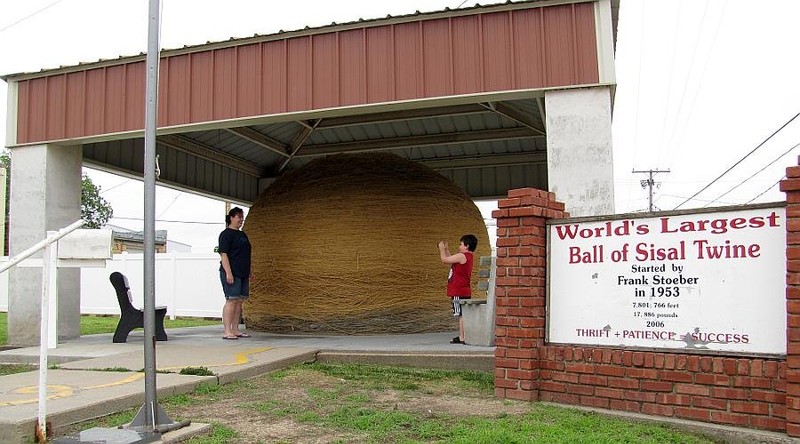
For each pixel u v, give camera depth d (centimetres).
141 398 629
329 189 1199
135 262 2447
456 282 986
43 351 509
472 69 919
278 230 1212
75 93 1149
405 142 1606
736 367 555
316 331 1159
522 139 1573
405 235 1164
